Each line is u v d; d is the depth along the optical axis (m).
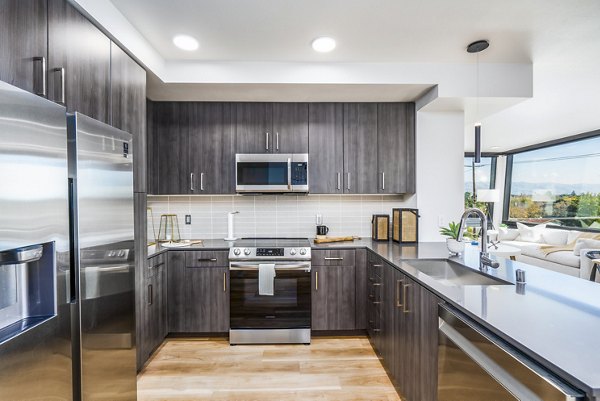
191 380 2.22
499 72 2.63
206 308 2.84
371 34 2.16
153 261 2.49
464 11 1.88
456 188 3.10
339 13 1.91
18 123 1.08
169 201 3.41
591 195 5.38
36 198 1.16
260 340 2.78
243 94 2.89
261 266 2.76
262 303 2.80
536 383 0.81
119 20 1.90
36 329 1.17
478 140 2.06
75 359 1.39
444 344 1.35
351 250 2.88
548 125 4.75
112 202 1.63
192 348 2.71
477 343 1.10
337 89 2.77
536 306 1.19
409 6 1.83
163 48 2.36
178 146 3.07
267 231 3.45
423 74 2.63
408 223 3.00
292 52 2.44
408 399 1.81
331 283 2.88
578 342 0.88
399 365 1.97
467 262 2.06
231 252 2.80
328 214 3.47
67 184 1.30
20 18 1.25
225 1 1.79
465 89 2.63
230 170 3.09
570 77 2.88
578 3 1.79
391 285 2.13
